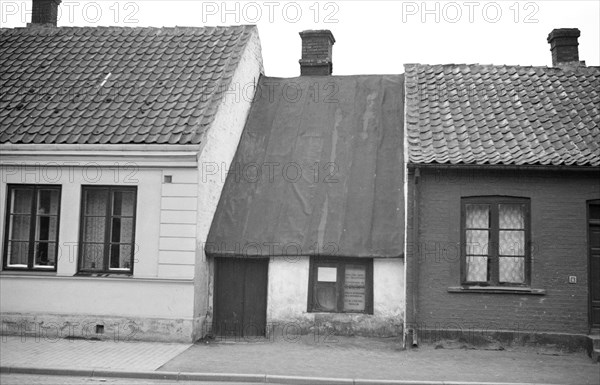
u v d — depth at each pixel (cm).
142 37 1642
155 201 1264
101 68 1510
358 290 1316
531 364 1111
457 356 1162
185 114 1328
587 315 1221
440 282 1249
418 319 1242
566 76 1534
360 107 1623
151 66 1511
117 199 1298
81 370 998
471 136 1321
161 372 995
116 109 1356
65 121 1327
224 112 1412
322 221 1348
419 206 1264
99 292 1262
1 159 1290
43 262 1306
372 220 1339
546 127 1338
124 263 1289
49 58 1562
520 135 1316
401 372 1032
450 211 1260
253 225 1356
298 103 1659
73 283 1268
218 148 1382
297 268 1320
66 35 1669
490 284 1252
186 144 1238
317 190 1412
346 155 1483
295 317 1308
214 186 1369
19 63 1545
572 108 1399
